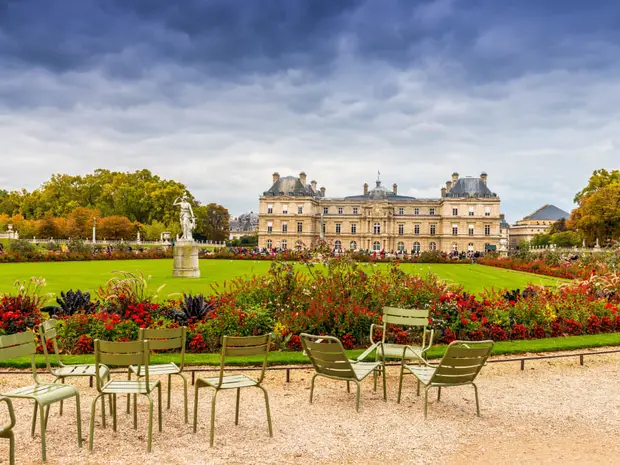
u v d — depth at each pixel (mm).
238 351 7656
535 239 156625
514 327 14531
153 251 59562
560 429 8055
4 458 6855
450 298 14797
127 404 8727
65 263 45125
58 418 8352
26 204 115562
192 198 112188
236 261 53531
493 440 7594
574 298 16797
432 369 9438
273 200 111875
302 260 16453
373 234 112688
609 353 13242
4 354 7480
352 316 13320
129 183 115312
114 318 12898
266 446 7309
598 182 86000
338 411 8773
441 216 110688
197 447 7266
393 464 6785
